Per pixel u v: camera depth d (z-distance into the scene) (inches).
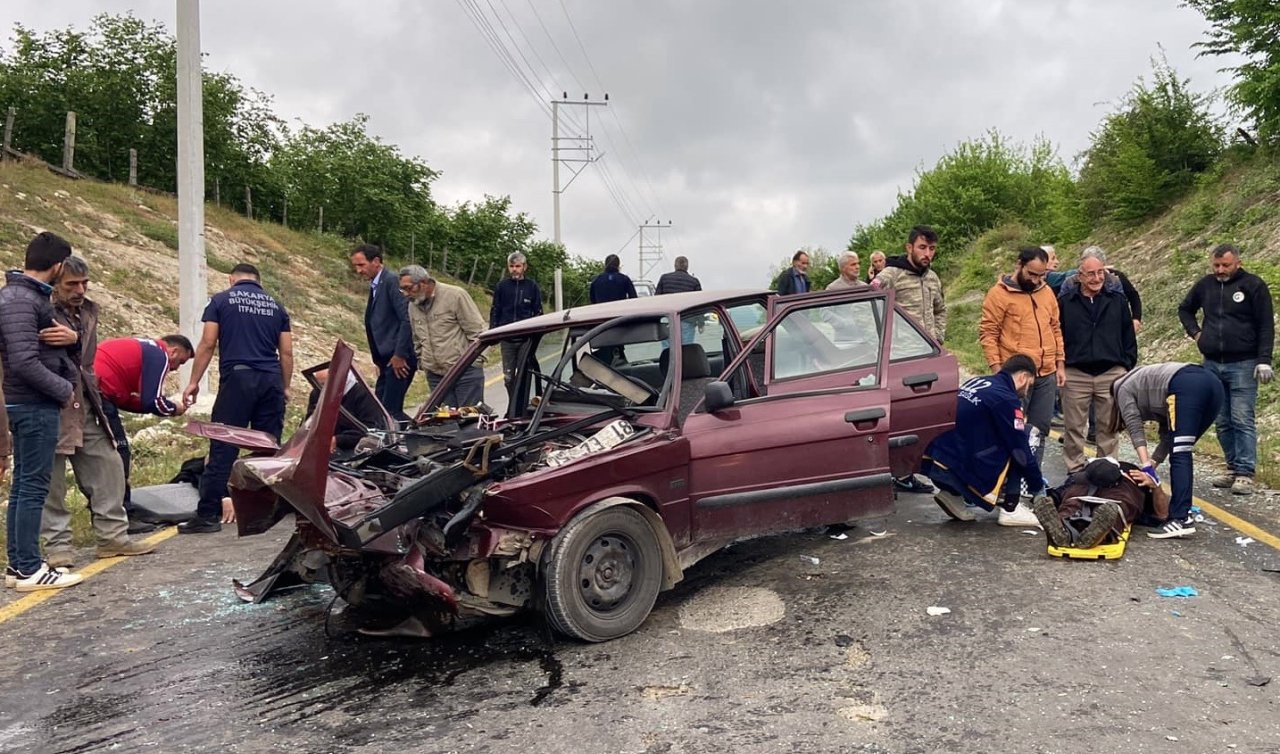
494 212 1809.8
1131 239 700.0
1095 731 119.5
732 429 180.7
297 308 724.7
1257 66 557.3
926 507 252.2
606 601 161.3
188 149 413.1
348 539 142.8
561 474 155.1
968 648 149.6
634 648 157.2
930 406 217.0
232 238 847.7
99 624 180.7
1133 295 304.8
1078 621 159.6
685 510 174.2
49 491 215.0
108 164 935.7
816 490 188.9
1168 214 678.5
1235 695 129.0
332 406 140.9
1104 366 255.8
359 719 134.5
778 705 131.6
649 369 197.8
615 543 163.3
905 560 200.8
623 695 137.9
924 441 217.0
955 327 803.4
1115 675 136.9
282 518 157.8
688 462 174.4
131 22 960.3
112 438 227.5
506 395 221.0
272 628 176.9
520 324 215.3
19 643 170.9
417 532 152.8
